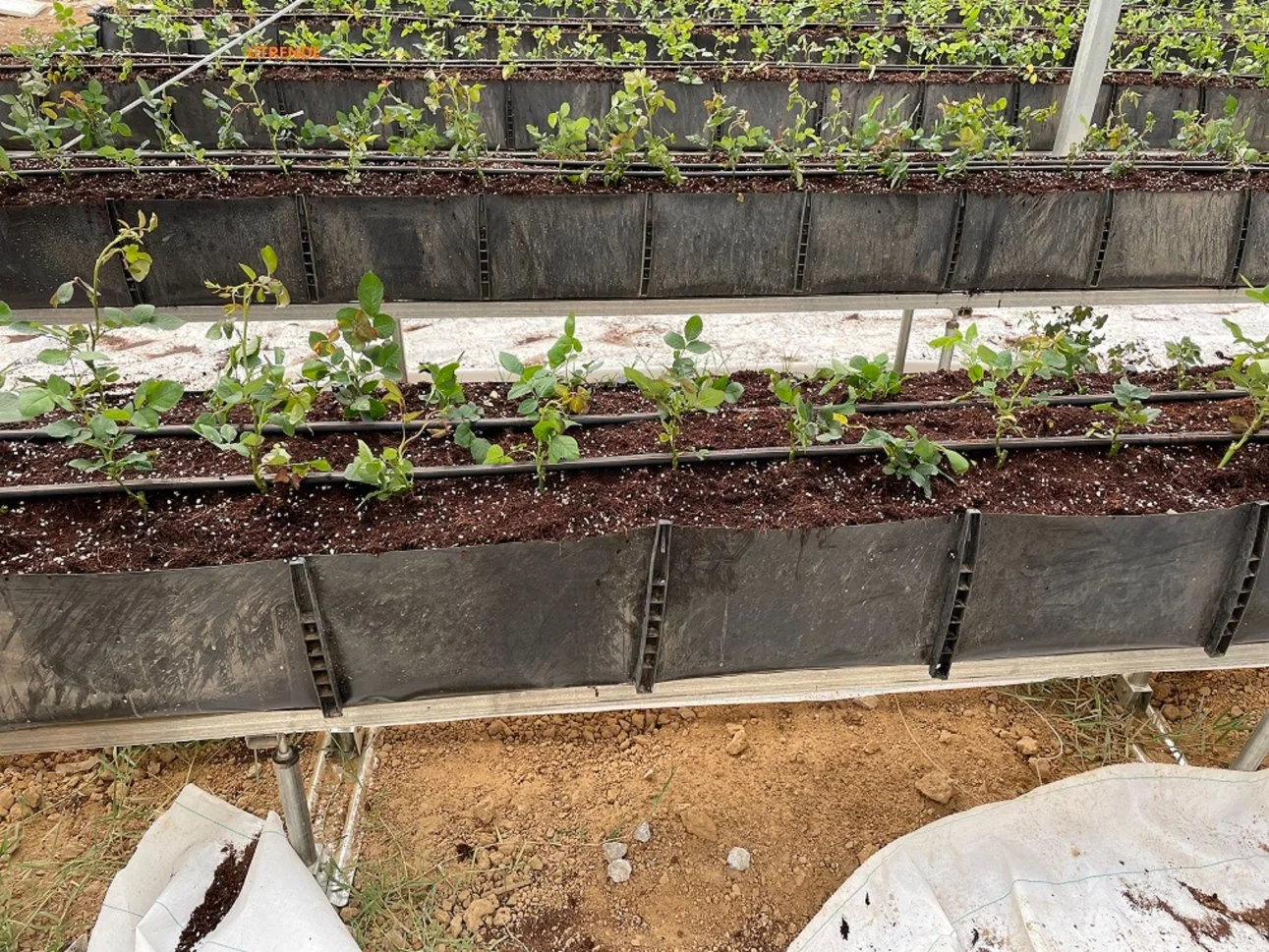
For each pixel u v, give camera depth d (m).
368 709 1.82
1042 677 2.03
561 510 1.96
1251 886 2.05
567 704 1.90
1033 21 7.31
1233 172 3.75
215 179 3.34
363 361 2.20
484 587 1.68
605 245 3.26
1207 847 2.11
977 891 2.01
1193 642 2.00
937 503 2.03
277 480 1.98
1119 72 5.77
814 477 2.11
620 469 2.12
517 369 2.01
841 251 3.35
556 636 1.78
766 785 2.30
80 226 2.99
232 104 4.73
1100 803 2.13
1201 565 1.87
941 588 1.84
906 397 2.59
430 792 2.26
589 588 1.72
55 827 2.15
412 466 2.04
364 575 1.61
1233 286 3.53
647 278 3.34
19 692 1.63
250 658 1.66
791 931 2.01
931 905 1.95
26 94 3.84
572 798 2.26
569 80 4.92
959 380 2.74
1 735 1.72
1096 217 3.35
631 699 1.92
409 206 3.12
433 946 1.95
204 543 1.81
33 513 1.87
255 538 1.83
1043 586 1.85
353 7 6.32
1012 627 1.91
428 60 5.20
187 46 5.92
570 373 2.56
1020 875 2.02
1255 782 2.16
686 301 3.41
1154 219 3.36
